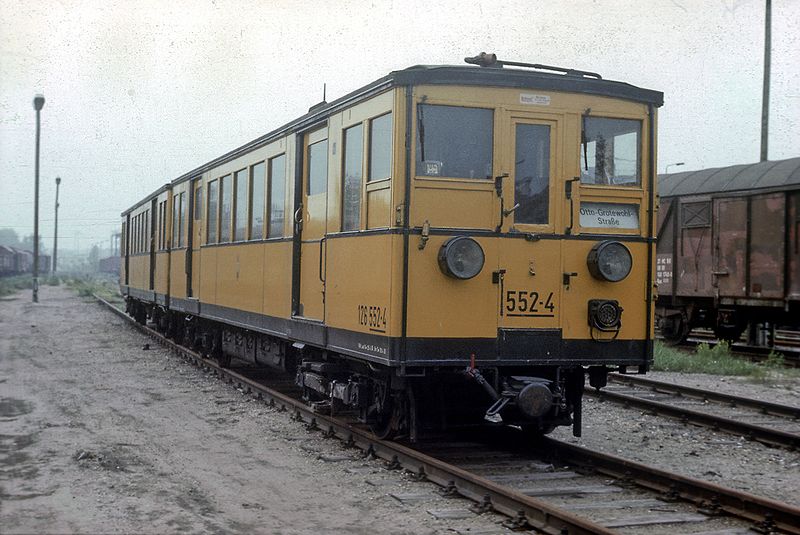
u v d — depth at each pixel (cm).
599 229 734
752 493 679
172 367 1429
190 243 1512
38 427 883
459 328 691
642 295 745
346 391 825
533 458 776
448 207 694
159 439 840
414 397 749
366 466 738
